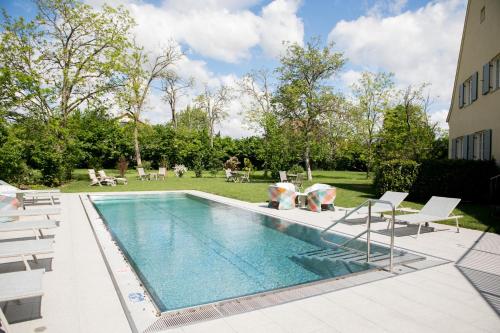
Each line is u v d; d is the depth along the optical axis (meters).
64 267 5.17
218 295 4.50
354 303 3.90
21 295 3.02
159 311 3.63
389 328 3.32
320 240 7.35
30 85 19.77
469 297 4.09
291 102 23.72
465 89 16.62
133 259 6.18
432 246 6.52
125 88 25.55
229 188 18.75
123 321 3.45
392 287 4.41
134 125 30.75
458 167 12.41
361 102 27.83
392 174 13.77
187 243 7.30
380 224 8.81
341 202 12.91
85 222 8.76
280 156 25.28
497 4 12.94
